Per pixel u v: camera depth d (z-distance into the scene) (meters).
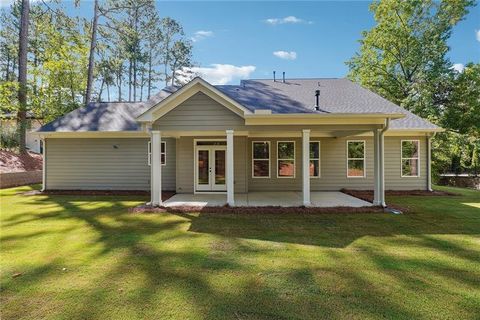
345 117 9.44
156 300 3.63
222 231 6.93
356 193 12.78
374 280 4.22
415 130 12.98
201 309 3.42
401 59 22.41
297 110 10.02
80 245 5.83
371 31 23.12
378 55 23.45
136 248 5.66
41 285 4.05
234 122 9.58
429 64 21.66
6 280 4.22
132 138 14.12
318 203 10.37
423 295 3.76
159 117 9.64
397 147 13.77
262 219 8.16
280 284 4.09
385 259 5.07
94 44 21.70
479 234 6.64
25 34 19.31
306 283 4.12
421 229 7.07
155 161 9.71
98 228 7.18
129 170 14.17
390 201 11.09
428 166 13.59
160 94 15.53
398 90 22.42
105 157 14.18
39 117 23.22
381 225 7.47
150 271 4.55
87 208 9.80
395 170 13.78
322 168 14.16
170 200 11.18
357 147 14.11
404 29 22.00
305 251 5.50
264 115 9.21
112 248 5.65
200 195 12.60
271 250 5.56
